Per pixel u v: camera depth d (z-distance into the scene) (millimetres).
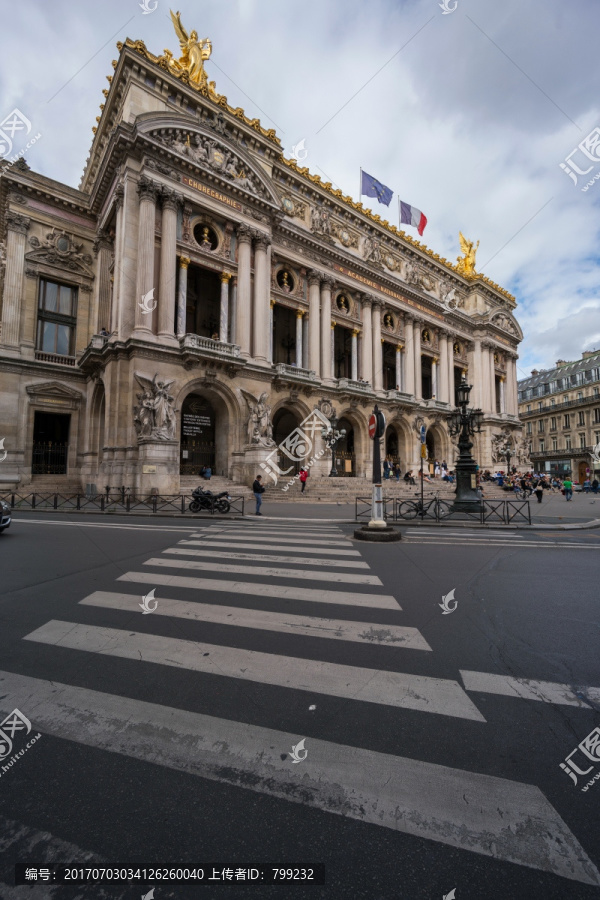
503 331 55812
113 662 4320
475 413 21141
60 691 3760
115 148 26047
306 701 3623
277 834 2297
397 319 45125
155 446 23578
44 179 30500
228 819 2396
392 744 3043
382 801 2527
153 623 5340
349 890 1991
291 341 39969
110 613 5684
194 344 26438
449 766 2814
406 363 45062
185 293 27797
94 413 30016
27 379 29219
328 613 5711
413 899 1944
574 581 7434
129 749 2998
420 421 44562
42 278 30734
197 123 27984
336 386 37156
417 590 6777
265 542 11062
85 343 31875
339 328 42562
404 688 3836
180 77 28578
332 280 38031
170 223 26797
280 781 2686
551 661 4375
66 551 9711
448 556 9539
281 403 33594
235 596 6414
